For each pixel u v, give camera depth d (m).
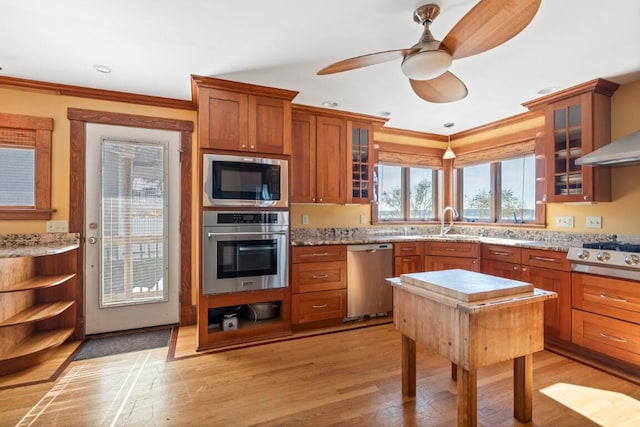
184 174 3.31
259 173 2.89
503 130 3.91
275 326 3.00
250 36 2.09
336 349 2.73
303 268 3.14
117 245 3.07
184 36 2.09
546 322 2.82
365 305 3.42
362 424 1.76
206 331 2.74
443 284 1.71
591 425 1.74
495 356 1.57
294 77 2.69
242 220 2.84
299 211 3.76
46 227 2.85
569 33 2.02
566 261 2.67
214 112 2.75
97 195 3.01
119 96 3.04
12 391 2.07
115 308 3.07
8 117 2.72
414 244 3.69
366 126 3.77
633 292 2.26
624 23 1.91
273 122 2.96
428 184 4.62
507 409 1.89
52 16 1.86
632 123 2.74
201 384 2.17
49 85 2.81
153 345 2.80
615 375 2.27
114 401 1.97
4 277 2.34
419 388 2.12
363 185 3.77
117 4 1.76
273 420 1.80
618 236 2.84
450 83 2.06
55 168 2.88
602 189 2.81
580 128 2.84
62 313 2.88
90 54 2.31
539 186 3.51
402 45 2.20
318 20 1.92
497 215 4.07
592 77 2.67
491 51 2.24
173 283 3.28
